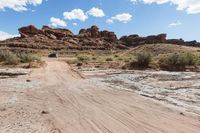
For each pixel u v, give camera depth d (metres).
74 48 114.19
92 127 6.21
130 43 155.00
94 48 118.62
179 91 12.87
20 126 6.22
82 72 24.14
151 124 6.47
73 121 6.76
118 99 10.00
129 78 19.12
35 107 8.51
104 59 40.19
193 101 10.04
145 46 92.62
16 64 30.00
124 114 7.53
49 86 13.82
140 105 8.86
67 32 158.12
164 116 7.32
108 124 6.47
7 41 114.38
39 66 28.66
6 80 16.50
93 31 161.50
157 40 145.12
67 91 12.06
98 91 12.07
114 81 17.00
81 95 10.93
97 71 25.28
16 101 9.52
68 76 19.55
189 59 29.17
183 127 6.23
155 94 11.70
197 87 14.50
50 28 157.88
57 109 8.23
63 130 5.96
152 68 28.33
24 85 14.12
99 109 8.21
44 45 111.94
